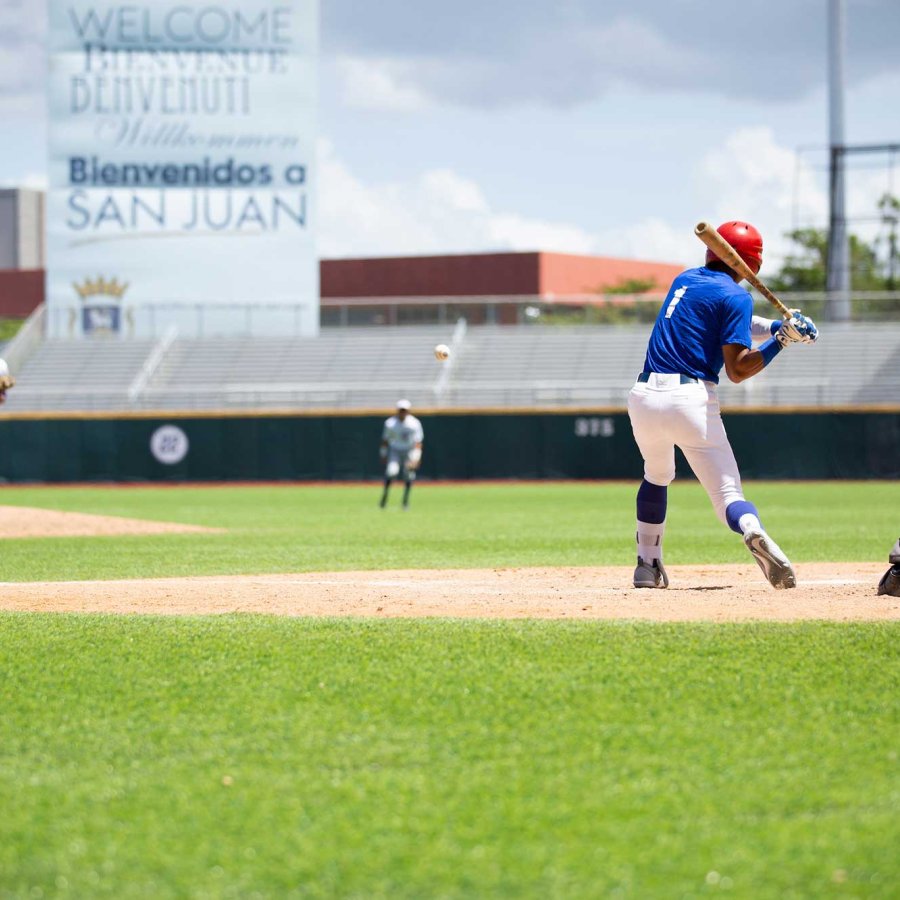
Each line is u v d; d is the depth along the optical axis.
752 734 12.48
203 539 42.50
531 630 17.83
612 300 115.31
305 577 27.42
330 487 93.50
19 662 16.36
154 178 115.31
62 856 9.42
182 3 114.19
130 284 115.81
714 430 20.91
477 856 9.30
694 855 9.28
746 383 103.25
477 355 112.06
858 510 57.62
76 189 115.75
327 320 117.12
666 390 20.95
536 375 109.31
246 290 115.50
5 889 8.82
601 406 101.00
